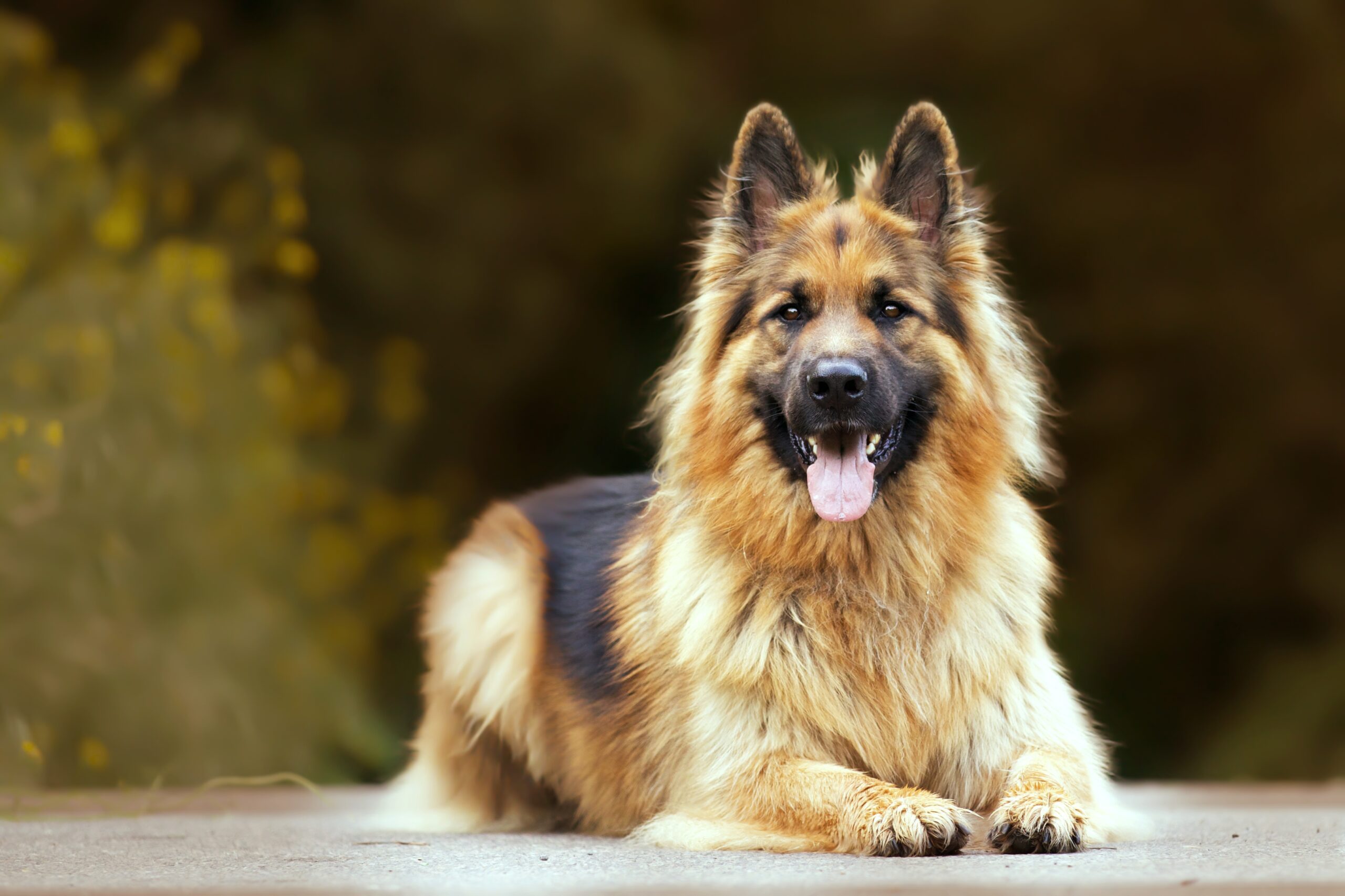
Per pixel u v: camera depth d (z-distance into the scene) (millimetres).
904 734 6738
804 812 6453
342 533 15172
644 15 20062
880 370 6883
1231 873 5297
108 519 11203
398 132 18781
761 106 7863
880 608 6809
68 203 12664
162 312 12273
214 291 12859
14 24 13414
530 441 19828
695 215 19562
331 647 13703
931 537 6898
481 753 8273
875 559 6840
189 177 15383
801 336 7102
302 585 13680
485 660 8195
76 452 10859
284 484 13312
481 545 8539
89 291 11766
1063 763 6680
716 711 6867
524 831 8141
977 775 6820
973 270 7617
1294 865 5602
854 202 7762
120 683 11047
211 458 12633
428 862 6094
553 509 8773
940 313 7371
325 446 15844
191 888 5160
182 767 11250
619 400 19781
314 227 17938
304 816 9148
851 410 6707
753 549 6953
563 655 7887
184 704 11273
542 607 8125
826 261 7289
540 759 8031
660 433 8016
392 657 15617
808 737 6770
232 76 17734
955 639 6816
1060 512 18875
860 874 5375
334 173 18047
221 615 12047
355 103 18641
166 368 12109
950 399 7215
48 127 13180
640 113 19234
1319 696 16266
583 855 6363
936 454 7113
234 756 11625
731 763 6758
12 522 10344
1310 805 9398
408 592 15484
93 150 12984
